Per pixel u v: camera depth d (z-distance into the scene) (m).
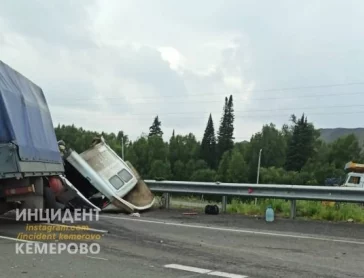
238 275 6.07
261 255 7.40
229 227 10.49
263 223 11.30
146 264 6.52
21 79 10.23
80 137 65.06
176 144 120.69
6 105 8.80
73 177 13.52
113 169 13.88
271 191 12.98
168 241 8.37
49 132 11.48
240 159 100.62
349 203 12.83
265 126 114.81
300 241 8.84
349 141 109.00
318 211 12.64
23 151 9.04
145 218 11.80
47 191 10.36
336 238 9.28
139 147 109.44
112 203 12.98
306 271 6.40
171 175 103.44
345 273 6.38
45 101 11.84
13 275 5.77
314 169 95.62
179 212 13.57
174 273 6.08
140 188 14.30
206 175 102.69
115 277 5.81
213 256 7.19
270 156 109.81
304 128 105.50
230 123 120.25
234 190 13.59
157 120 135.75
